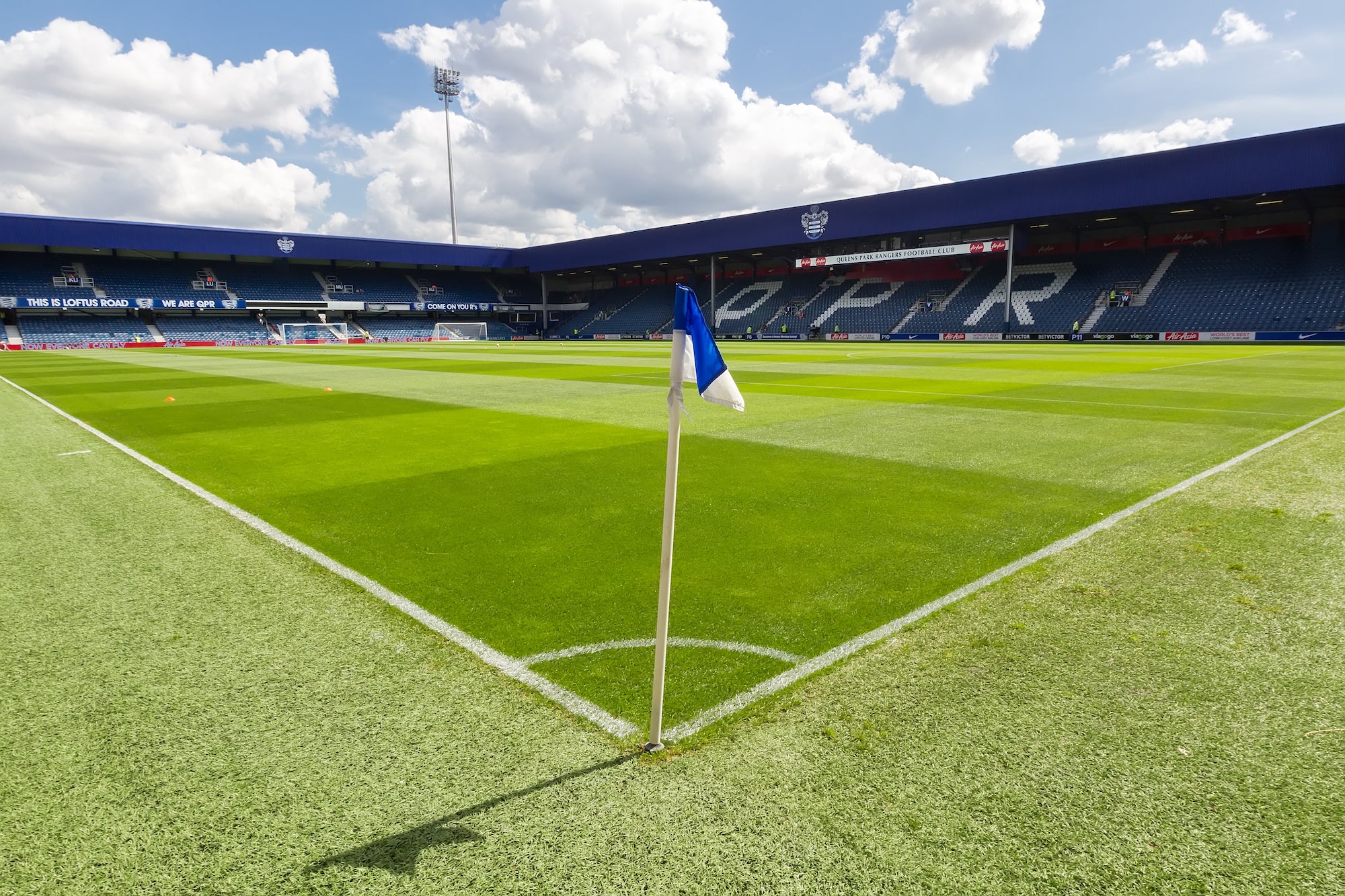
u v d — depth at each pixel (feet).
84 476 23.43
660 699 7.99
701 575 13.79
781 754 7.98
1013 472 22.33
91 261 174.19
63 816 7.11
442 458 25.79
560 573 13.99
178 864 6.46
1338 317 107.86
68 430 33.55
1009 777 7.54
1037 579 13.29
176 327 174.60
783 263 193.98
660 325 192.75
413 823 6.97
